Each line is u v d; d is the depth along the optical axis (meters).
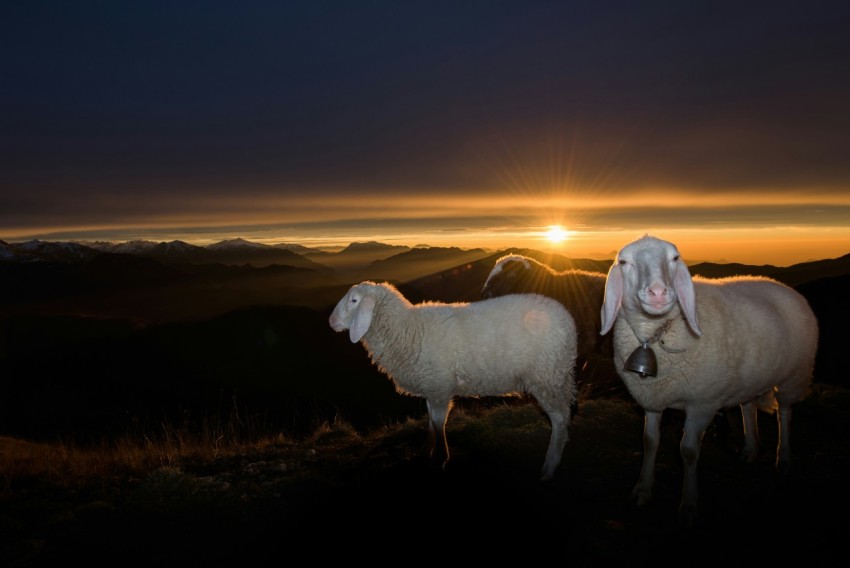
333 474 5.72
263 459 6.41
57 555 4.42
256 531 4.65
